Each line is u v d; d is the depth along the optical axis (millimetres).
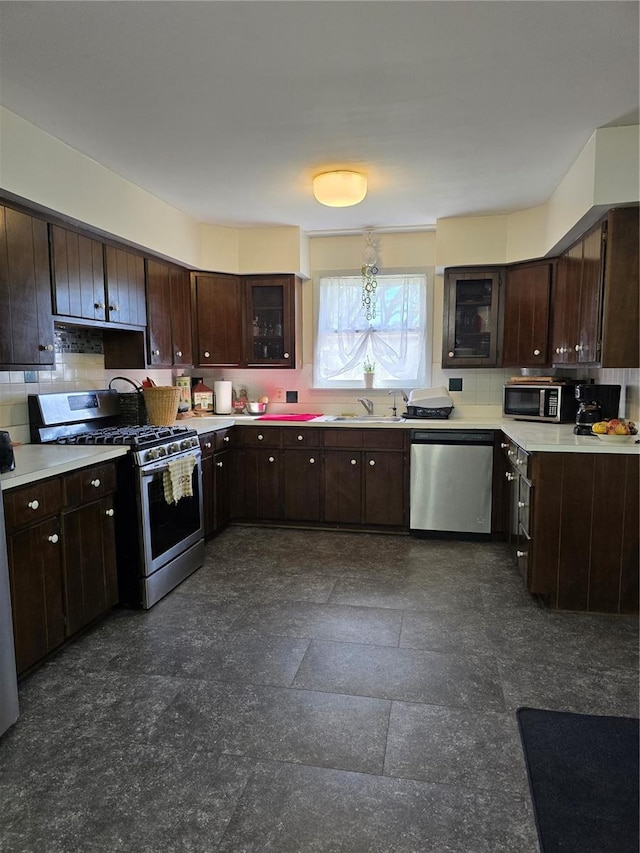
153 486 3039
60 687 2238
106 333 3732
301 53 1989
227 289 4508
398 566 3588
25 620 2238
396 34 1871
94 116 2475
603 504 2848
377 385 4797
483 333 4316
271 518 4480
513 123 2568
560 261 3797
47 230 2758
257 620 2824
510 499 3781
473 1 1698
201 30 1840
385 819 1574
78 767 1789
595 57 2016
